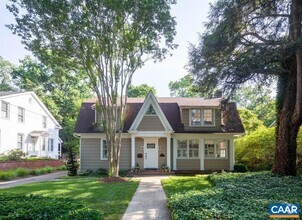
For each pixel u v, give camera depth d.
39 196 8.34
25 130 26.19
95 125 20.91
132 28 14.94
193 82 13.84
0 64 41.19
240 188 9.48
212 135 21.03
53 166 26.23
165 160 20.83
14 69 42.00
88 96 44.84
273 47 11.05
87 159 20.70
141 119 20.22
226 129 20.92
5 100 22.98
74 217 5.55
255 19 12.59
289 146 13.54
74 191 11.27
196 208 6.61
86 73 16.56
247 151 20.75
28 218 5.62
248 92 15.68
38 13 13.97
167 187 12.35
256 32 12.85
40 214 5.77
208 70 12.94
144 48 15.52
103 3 13.84
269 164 19.30
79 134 20.66
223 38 12.26
